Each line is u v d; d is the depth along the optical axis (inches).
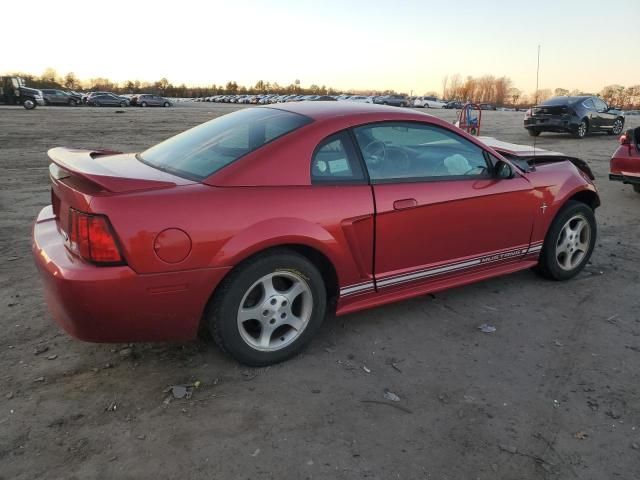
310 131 123.5
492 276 160.7
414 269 140.9
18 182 347.3
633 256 207.3
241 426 101.7
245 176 113.7
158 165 128.1
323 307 127.3
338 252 123.8
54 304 105.5
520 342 137.6
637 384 119.4
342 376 120.1
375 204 128.2
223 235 107.8
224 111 1587.1
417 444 98.3
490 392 115.3
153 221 101.6
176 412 105.3
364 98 2340.1
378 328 143.8
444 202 140.2
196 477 88.7
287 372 121.1
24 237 219.0
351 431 101.3
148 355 126.0
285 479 88.7
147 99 2043.6
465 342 137.1
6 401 106.9
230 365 122.9
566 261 178.1
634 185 318.7
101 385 113.7
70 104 1918.1
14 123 890.7
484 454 96.1
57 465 90.4
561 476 91.4
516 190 156.0
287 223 114.8
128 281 100.9
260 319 119.7
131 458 92.5
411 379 119.6
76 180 109.6
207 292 109.0
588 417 107.3
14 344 129.4
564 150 551.2
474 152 150.9
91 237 99.0
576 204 174.4
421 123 141.0
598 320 150.9
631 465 94.3
